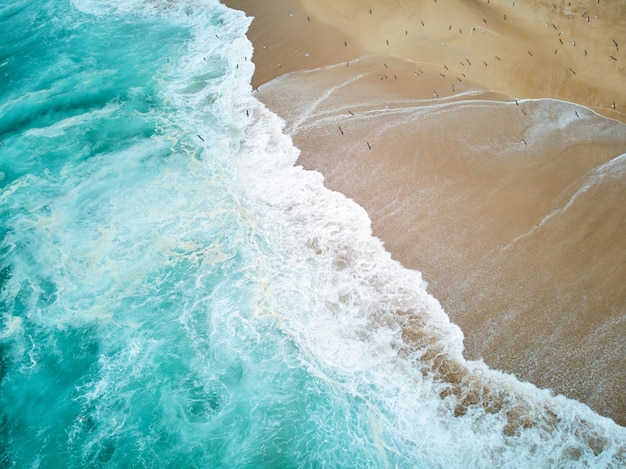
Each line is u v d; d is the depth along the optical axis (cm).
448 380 1416
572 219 1680
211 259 1733
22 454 1324
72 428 1362
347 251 1720
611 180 1756
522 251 1628
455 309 1547
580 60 2083
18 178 2031
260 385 1434
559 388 1375
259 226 1820
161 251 1761
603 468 1258
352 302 1595
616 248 1598
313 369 1463
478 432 1325
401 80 2217
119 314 1600
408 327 1525
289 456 1303
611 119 1941
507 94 2089
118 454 1312
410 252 1689
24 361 1500
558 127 1941
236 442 1330
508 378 1405
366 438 1330
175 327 1563
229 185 1958
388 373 1446
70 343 1537
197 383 1440
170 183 1980
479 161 1873
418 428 1341
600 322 1461
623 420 1319
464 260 1638
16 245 1800
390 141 1981
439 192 1812
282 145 2067
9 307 1630
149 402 1405
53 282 1694
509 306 1523
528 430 1319
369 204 1830
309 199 1877
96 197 1945
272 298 1623
